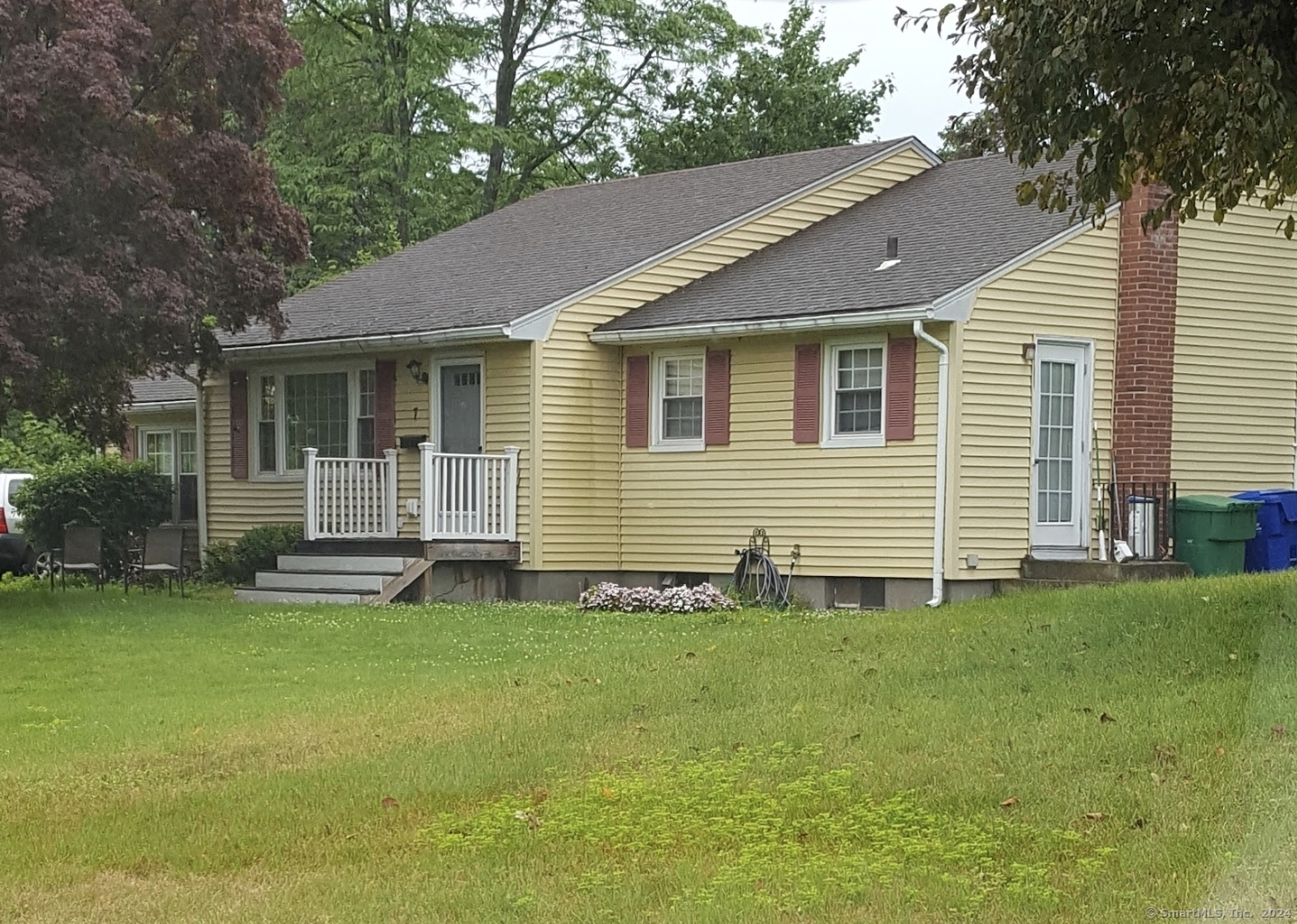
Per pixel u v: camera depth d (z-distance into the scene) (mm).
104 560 24984
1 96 17625
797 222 24109
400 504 22922
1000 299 18562
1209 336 20203
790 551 20094
